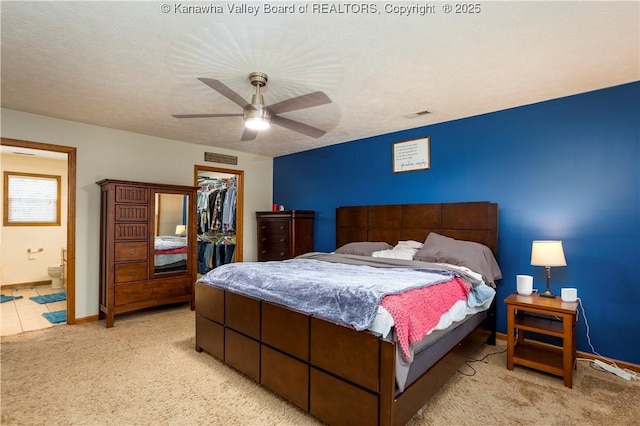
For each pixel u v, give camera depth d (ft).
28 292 17.72
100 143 13.15
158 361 9.12
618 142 9.09
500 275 10.67
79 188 12.66
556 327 8.53
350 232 15.08
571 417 6.61
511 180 10.94
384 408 5.45
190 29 6.35
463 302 8.17
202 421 6.46
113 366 8.78
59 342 10.48
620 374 8.39
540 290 10.30
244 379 8.16
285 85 8.89
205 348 9.44
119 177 13.62
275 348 7.34
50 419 6.45
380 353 5.54
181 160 15.61
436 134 12.74
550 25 6.21
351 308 6.14
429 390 6.58
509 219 10.98
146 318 13.16
